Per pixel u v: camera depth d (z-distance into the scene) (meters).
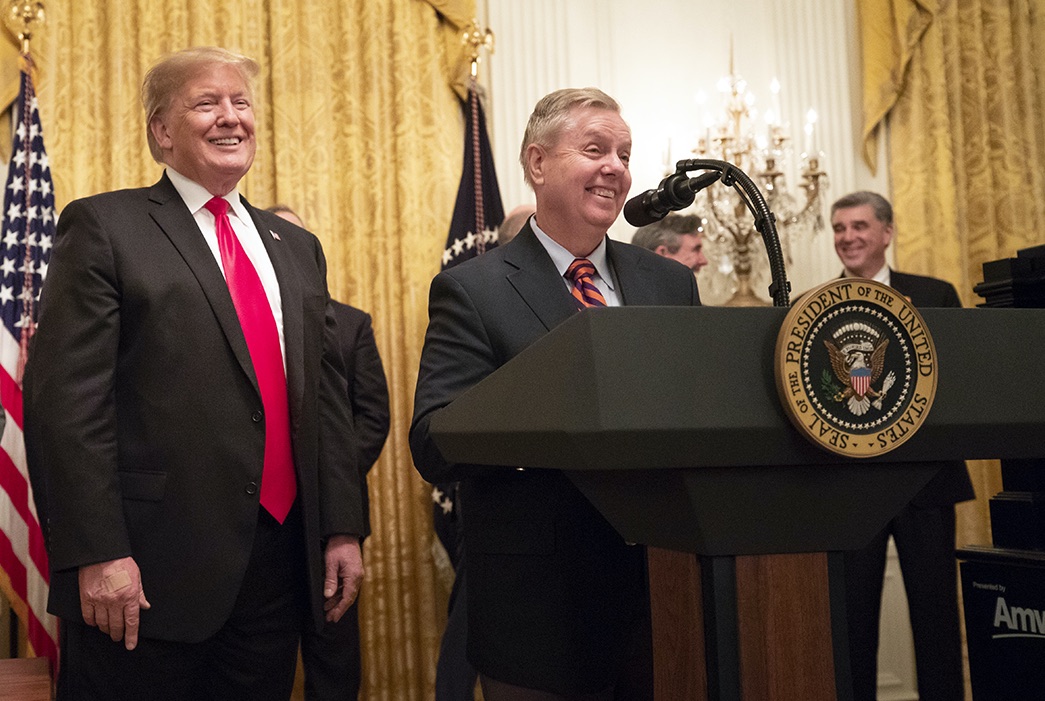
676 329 1.03
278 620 2.14
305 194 4.63
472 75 4.80
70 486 1.89
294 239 2.38
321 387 2.36
